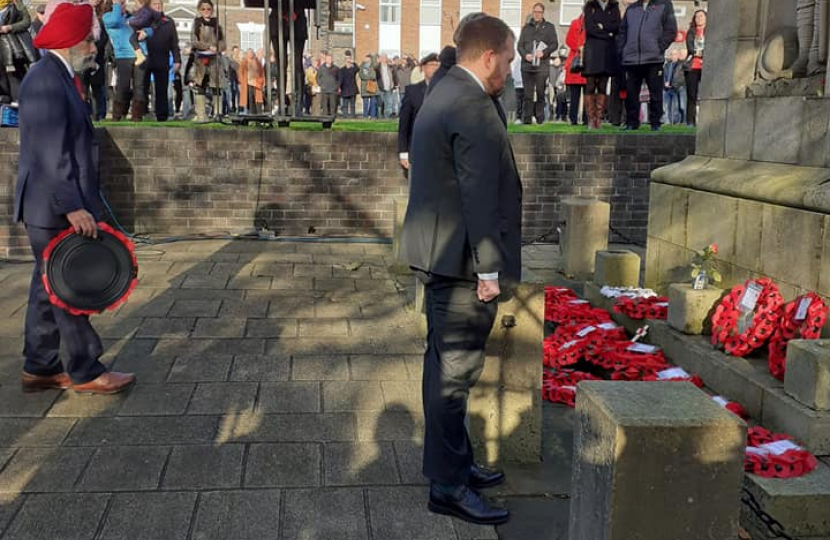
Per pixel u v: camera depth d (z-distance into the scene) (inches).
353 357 226.2
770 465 145.0
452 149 134.7
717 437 97.9
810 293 187.2
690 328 219.8
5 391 194.9
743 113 238.4
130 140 393.1
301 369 215.6
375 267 345.4
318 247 387.9
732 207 229.0
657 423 96.9
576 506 110.5
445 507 143.8
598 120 503.2
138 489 149.7
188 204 402.6
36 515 139.9
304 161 407.2
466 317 138.4
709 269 224.2
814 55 214.2
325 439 173.3
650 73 474.3
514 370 165.2
